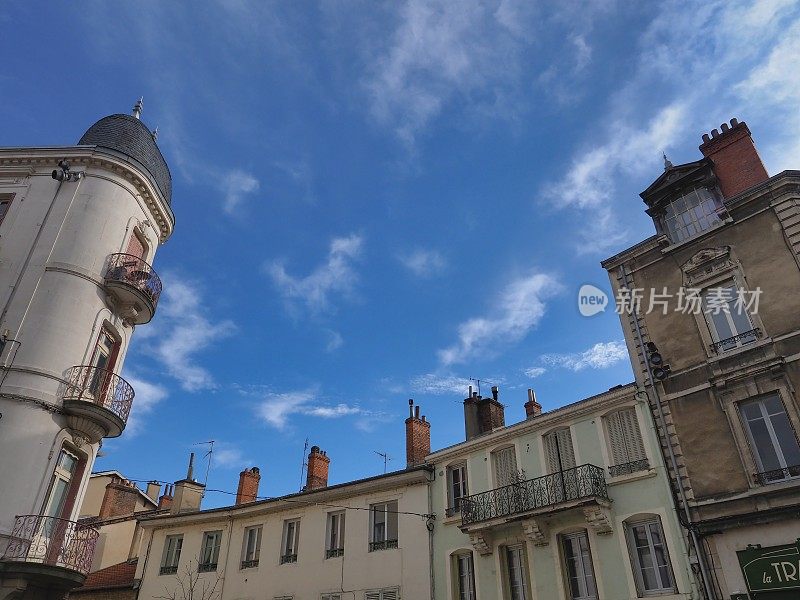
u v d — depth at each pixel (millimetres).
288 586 22344
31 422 15508
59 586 15352
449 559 19516
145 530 27156
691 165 18344
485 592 18172
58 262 17328
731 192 17625
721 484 14719
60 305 16875
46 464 15555
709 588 13930
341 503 22922
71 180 18656
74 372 16609
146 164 20625
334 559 21828
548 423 18938
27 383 15750
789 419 14281
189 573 24938
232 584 23781
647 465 16188
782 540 13266
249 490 28312
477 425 22250
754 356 15305
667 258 18125
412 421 24094
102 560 29094
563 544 17188
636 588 15141
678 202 18781
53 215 18062
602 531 16156
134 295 18500
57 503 16203
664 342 17203
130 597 25609
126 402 17859
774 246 15930
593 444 17625
